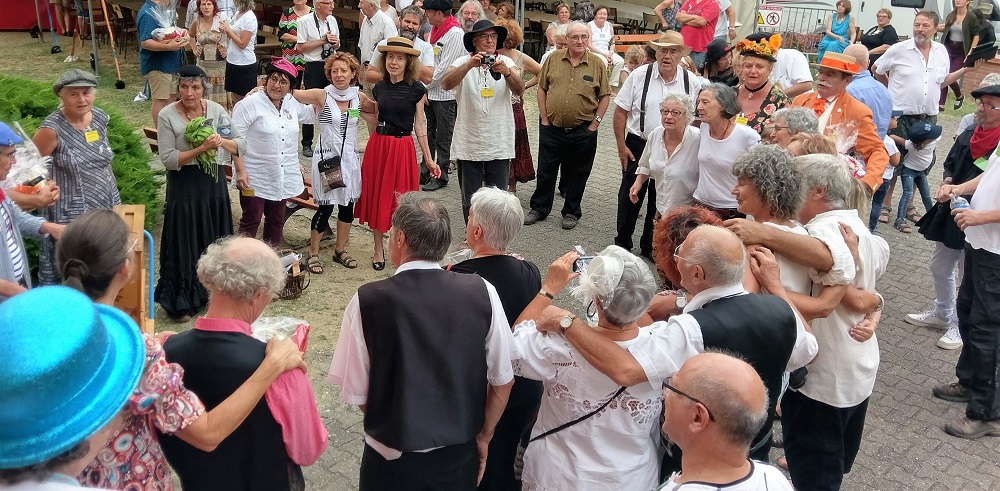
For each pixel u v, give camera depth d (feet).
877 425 15.11
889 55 29.35
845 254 9.89
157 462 7.40
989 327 14.46
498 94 21.93
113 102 35.60
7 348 4.76
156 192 23.03
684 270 8.95
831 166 10.91
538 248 23.02
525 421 10.57
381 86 19.94
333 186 19.71
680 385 6.64
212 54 32.78
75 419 4.91
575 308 19.08
